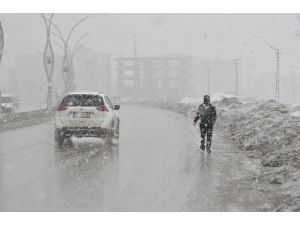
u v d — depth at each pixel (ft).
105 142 47.73
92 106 44.60
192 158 37.45
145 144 47.91
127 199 22.89
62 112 44.55
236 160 36.22
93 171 31.04
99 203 22.02
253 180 27.94
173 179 28.30
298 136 41.27
